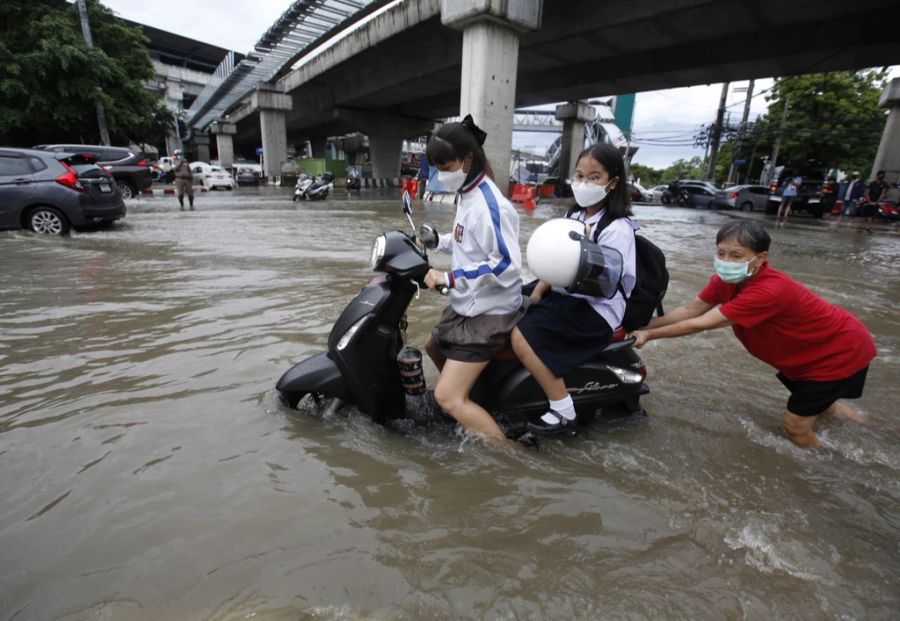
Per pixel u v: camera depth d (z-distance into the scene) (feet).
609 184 7.70
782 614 5.00
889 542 6.17
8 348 11.42
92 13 78.54
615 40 56.49
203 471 6.98
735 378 11.24
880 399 10.41
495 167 48.96
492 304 7.72
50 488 6.53
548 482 7.15
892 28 46.62
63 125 68.95
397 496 6.64
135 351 11.34
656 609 5.00
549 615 4.89
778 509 6.75
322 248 25.62
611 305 7.77
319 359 8.49
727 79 65.51
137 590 4.97
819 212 66.85
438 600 5.00
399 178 116.57
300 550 5.58
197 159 203.31
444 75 73.10
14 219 27.63
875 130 98.63
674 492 7.06
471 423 7.82
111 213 30.35
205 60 201.36
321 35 71.97
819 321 8.10
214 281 18.04
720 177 163.94
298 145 228.63
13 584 5.00
